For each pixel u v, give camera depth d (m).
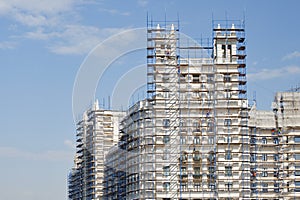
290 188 148.12
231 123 143.75
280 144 150.88
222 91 145.75
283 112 153.50
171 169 142.62
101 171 185.00
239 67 148.25
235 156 142.38
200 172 142.50
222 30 150.38
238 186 140.75
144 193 141.88
